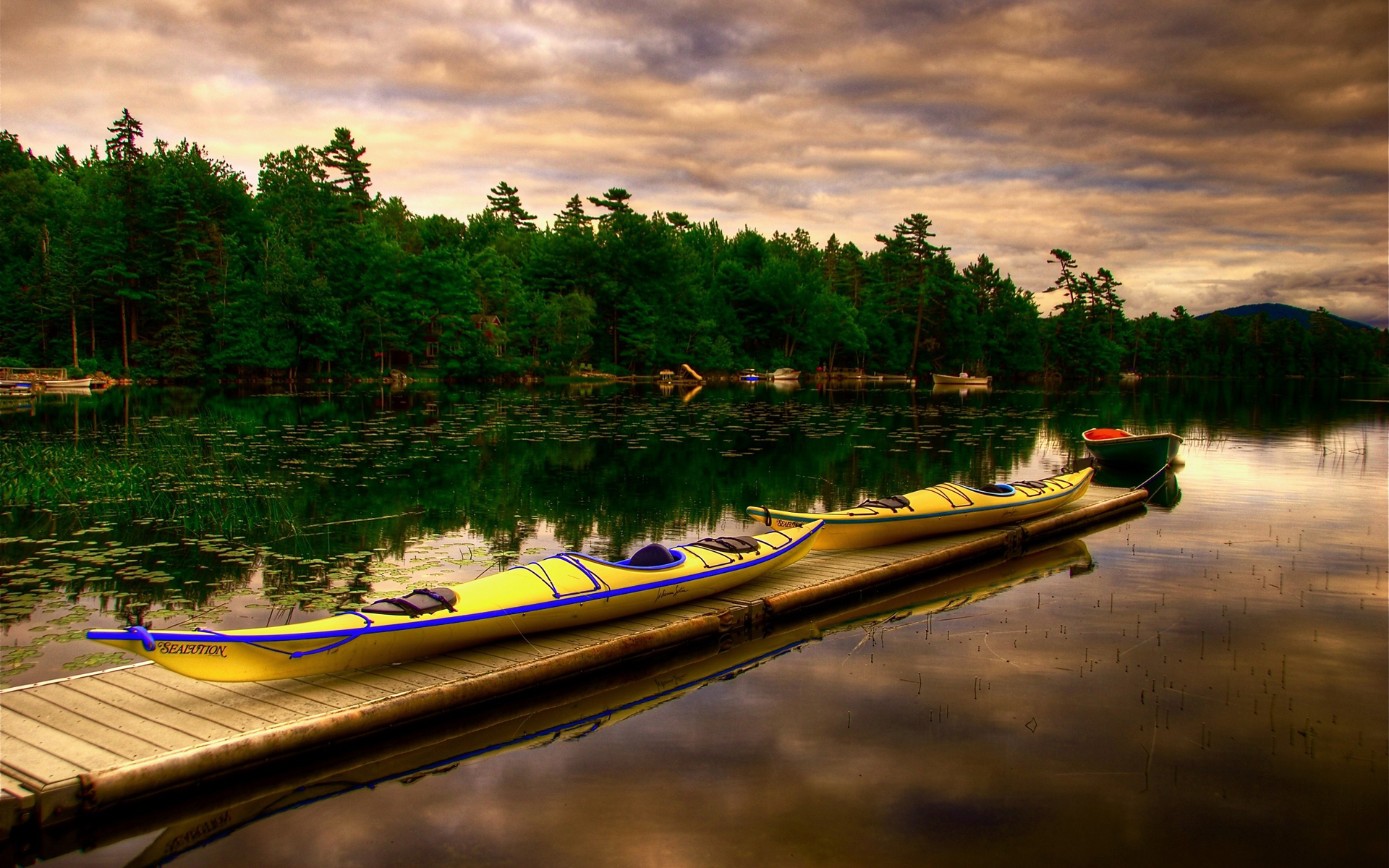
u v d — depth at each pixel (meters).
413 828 5.58
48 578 10.19
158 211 52.78
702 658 8.45
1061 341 88.94
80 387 47.19
